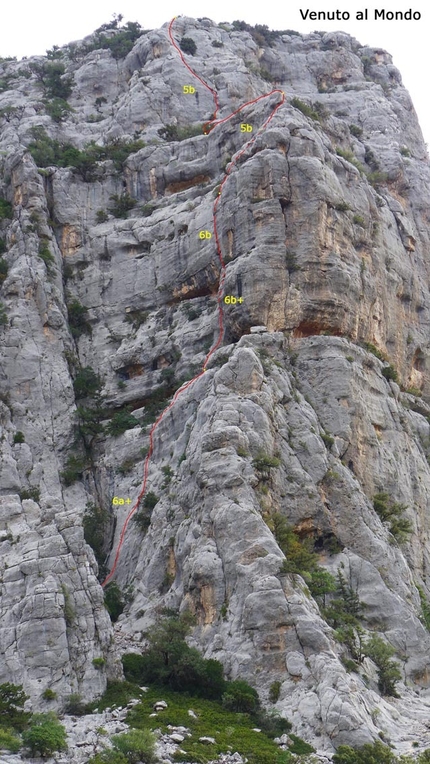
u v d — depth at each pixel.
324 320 97.38
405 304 110.12
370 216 106.88
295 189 99.69
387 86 143.00
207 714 71.50
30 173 109.81
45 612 73.25
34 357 101.50
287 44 143.12
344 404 93.88
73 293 108.25
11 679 72.06
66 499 95.94
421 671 80.81
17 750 64.69
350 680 72.94
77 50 145.88
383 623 82.44
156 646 76.62
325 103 134.62
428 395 110.25
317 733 69.81
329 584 81.38
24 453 97.00
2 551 77.50
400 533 91.62
